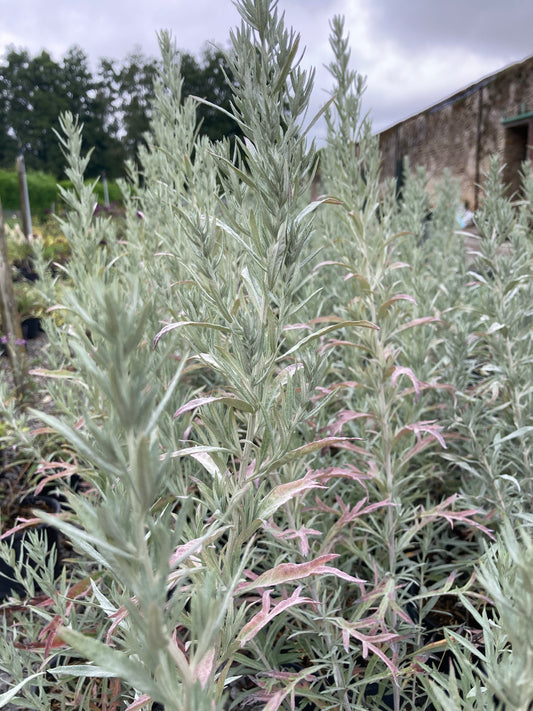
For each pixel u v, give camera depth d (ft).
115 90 146.82
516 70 32.76
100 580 5.03
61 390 6.05
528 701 1.52
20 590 7.30
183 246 5.26
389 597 4.52
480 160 36.96
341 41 5.83
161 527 1.49
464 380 6.83
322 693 4.13
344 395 7.63
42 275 7.89
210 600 1.63
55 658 5.33
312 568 2.87
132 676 1.55
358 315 5.47
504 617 1.55
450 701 1.96
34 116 151.23
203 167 5.60
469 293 9.54
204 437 3.38
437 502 7.67
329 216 10.36
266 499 2.91
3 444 9.89
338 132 6.13
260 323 3.02
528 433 5.91
